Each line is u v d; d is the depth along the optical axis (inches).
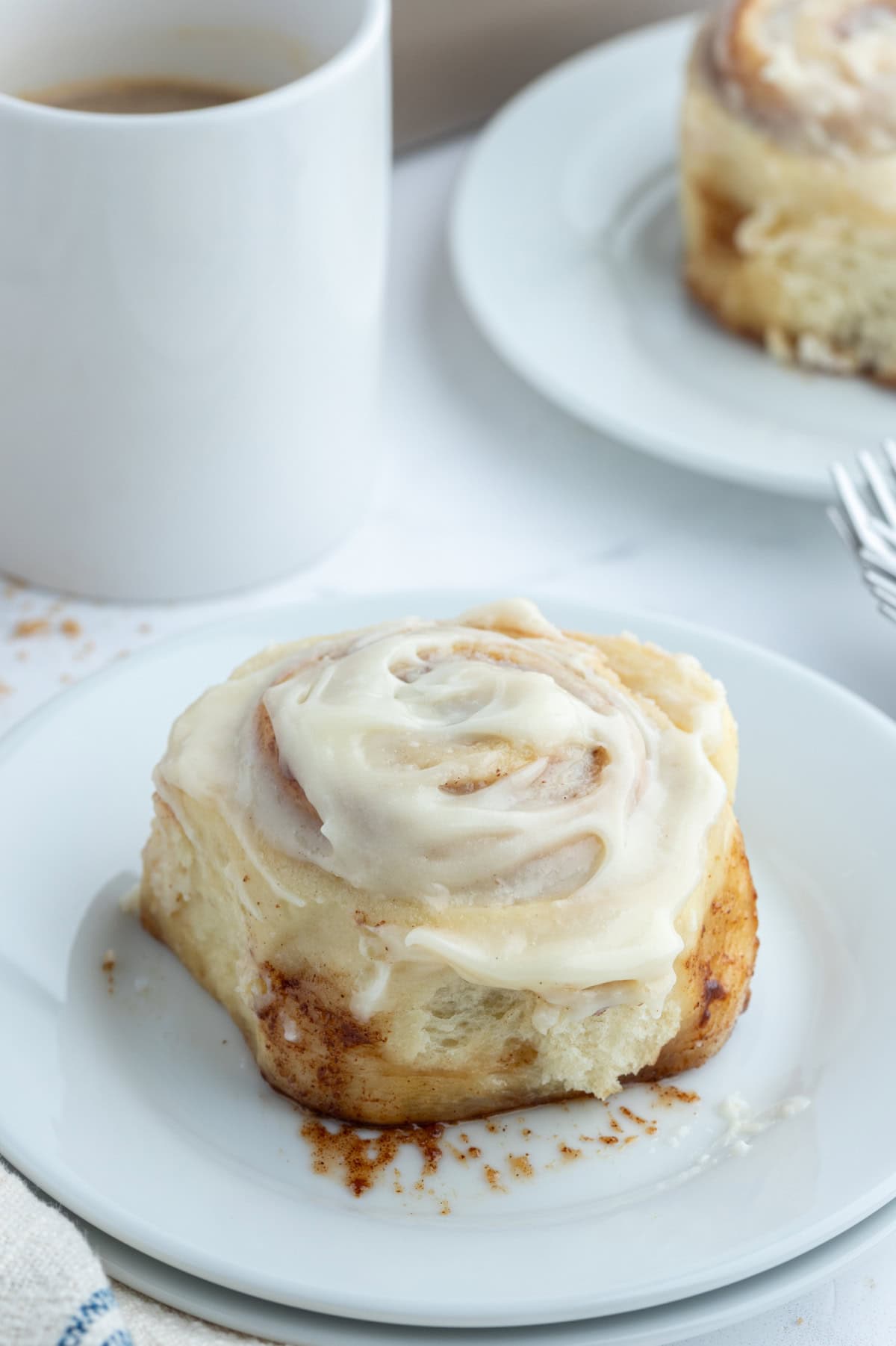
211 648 27.1
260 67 29.2
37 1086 24.2
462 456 31.2
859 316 31.5
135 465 28.3
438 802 24.1
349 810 24.1
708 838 24.5
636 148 34.2
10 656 28.8
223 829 24.6
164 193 26.7
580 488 30.8
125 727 26.6
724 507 30.7
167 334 27.4
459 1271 23.2
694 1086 24.7
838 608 29.4
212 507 28.7
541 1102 24.7
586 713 24.7
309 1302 22.9
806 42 32.1
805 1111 24.3
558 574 29.7
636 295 32.4
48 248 27.0
